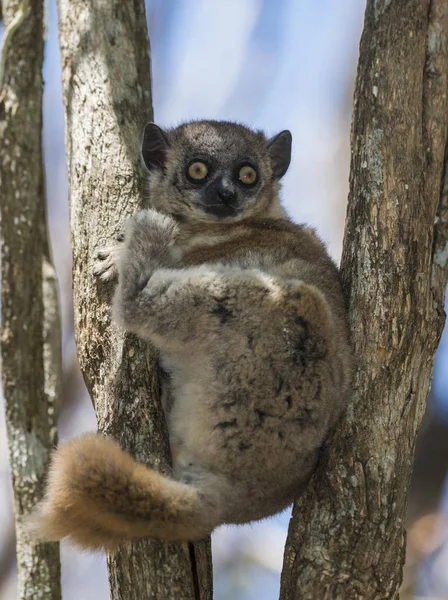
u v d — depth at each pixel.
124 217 9.34
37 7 10.77
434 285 8.61
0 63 10.58
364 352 8.38
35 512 8.07
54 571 9.66
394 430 8.19
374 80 8.53
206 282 8.73
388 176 8.38
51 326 10.70
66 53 10.05
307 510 8.30
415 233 8.37
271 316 8.64
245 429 8.59
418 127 8.48
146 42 10.35
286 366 8.59
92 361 8.91
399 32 8.51
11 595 14.84
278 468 8.67
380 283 8.34
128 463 7.82
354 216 8.59
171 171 10.88
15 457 10.12
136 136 9.80
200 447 8.67
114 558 8.21
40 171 10.75
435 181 8.53
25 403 10.28
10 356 10.37
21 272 10.48
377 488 8.05
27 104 10.63
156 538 8.08
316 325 8.62
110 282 9.03
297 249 10.05
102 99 9.73
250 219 10.84
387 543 7.95
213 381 8.66
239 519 8.93
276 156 11.52
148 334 8.73
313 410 8.59
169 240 9.17
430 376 8.47
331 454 8.30
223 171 10.90
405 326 8.27
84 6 10.07
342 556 7.90
